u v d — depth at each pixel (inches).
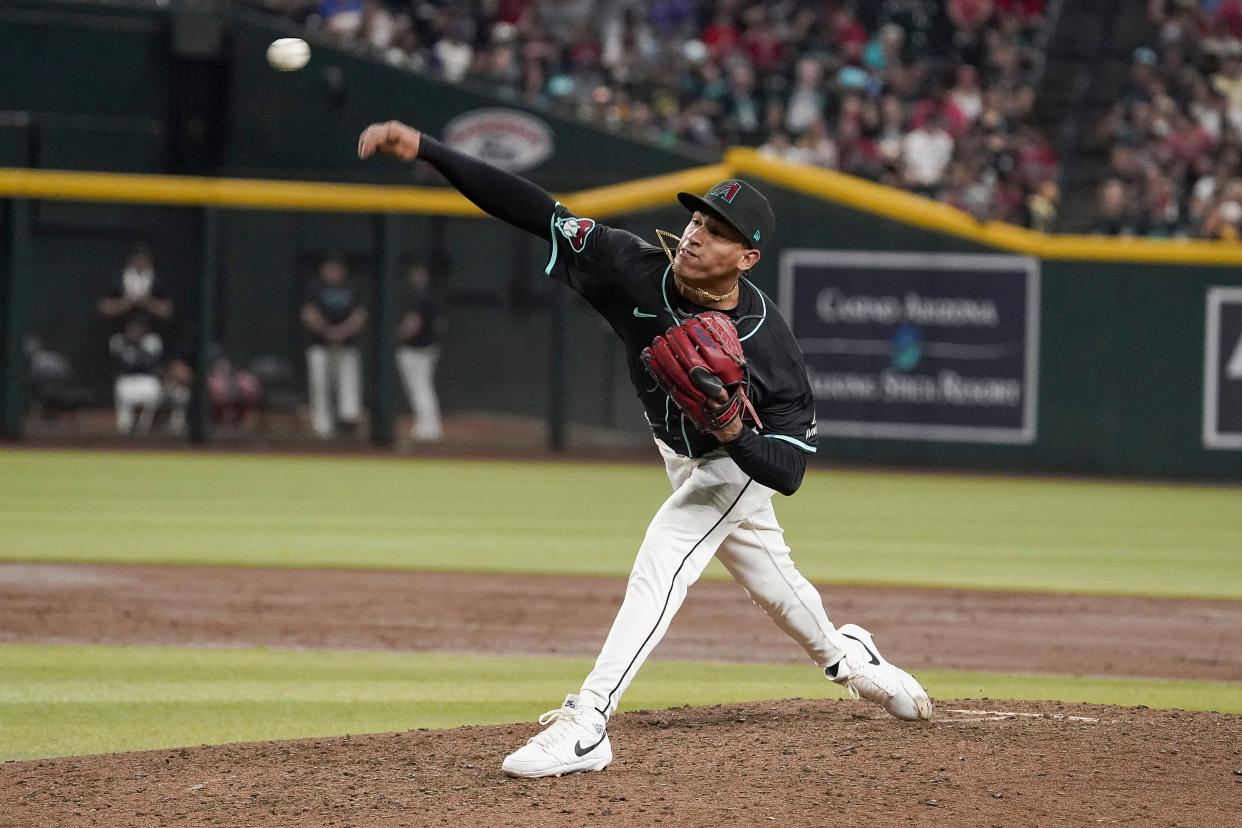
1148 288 2229.3
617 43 2891.2
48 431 2364.7
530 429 2458.2
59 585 1144.8
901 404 2293.3
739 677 871.1
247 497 1744.6
